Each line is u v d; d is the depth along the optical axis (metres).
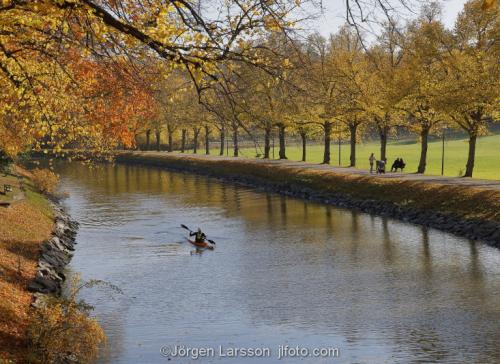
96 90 16.88
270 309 23.53
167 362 18.23
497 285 26.16
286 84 11.09
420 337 20.23
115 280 27.91
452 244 34.69
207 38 11.27
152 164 106.94
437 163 79.19
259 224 43.16
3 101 16.38
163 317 22.66
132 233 39.66
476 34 49.09
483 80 43.84
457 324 21.41
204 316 22.77
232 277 28.41
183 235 38.84
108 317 22.69
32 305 20.59
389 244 35.28
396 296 24.98
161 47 11.18
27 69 15.71
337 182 58.53
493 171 63.75
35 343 16.12
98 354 18.84
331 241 36.62
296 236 38.41
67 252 33.34
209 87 11.66
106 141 19.69
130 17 12.34
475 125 51.16
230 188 68.19
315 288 26.41
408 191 47.91
